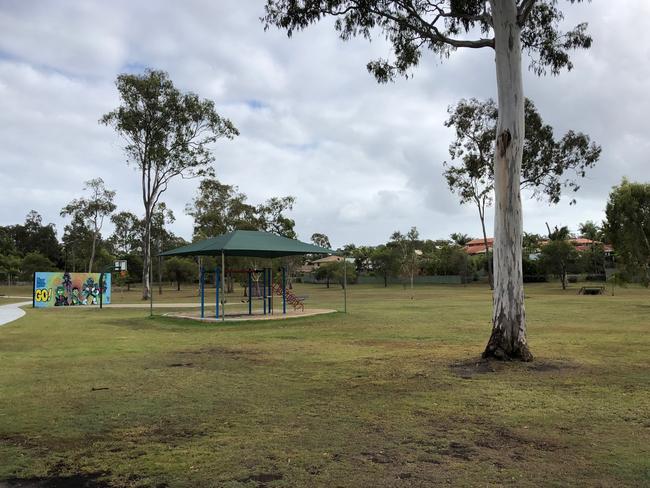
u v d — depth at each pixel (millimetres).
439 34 11492
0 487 4250
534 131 39469
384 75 14031
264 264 56469
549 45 13375
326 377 8805
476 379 8461
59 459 4879
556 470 4473
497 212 10109
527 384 8031
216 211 56219
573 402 6879
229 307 31109
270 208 60062
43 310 29266
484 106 43094
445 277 80125
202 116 43781
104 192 68312
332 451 5008
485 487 4117
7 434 5656
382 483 4219
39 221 106250
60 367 10039
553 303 30734
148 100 42062
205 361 10734
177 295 56000
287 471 4500
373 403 6906
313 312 23641
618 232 30109
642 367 9406
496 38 10203
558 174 40500
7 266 79125
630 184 29703
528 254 77438
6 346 13367
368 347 12617
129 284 76375
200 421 6113
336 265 80250
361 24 12523
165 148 43031
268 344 13539
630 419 6082
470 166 44562
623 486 4121
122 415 6414
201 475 4441
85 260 83000
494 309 10188
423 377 8656
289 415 6340
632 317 20719
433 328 16922
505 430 5660
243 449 5094
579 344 12578
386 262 76188
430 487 4133
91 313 26438
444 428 5750
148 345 13531
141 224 76938
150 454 4988
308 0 11812
